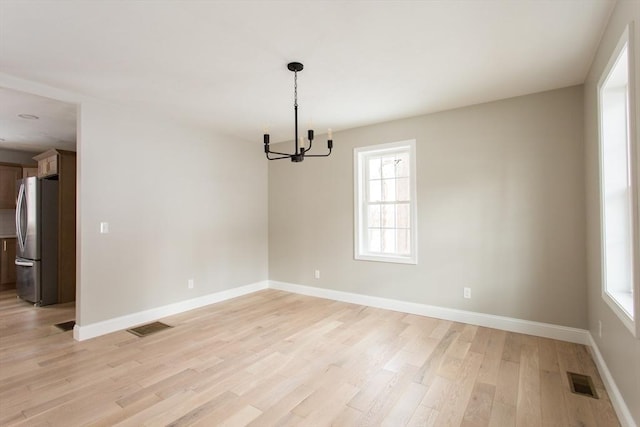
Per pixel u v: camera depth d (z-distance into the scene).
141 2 1.87
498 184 3.51
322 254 4.89
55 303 4.67
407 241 4.25
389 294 4.25
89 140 3.38
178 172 4.23
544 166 3.28
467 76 2.91
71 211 4.78
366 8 1.94
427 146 3.94
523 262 3.38
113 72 2.79
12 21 2.05
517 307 3.41
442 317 3.84
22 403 2.19
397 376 2.53
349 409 2.12
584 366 2.65
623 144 2.28
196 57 2.53
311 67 2.71
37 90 3.01
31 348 3.08
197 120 4.17
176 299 4.18
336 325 3.67
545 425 1.95
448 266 3.80
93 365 2.73
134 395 2.29
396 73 2.83
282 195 5.35
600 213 2.41
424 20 2.07
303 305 4.47
